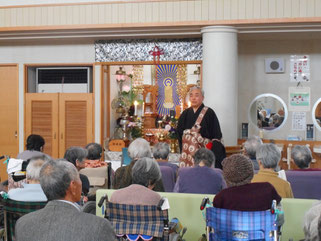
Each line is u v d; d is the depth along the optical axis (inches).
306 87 309.0
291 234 138.0
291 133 311.4
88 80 324.5
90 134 321.1
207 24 269.1
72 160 169.9
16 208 131.6
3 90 331.0
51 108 326.3
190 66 400.5
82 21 284.0
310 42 307.6
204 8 269.6
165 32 288.2
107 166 193.9
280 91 312.2
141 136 334.0
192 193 157.6
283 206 137.9
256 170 181.3
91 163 194.4
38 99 327.3
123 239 119.0
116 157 313.9
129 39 310.8
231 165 120.3
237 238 115.4
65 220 84.5
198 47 301.1
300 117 310.3
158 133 349.1
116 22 279.6
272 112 313.3
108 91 335.3
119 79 372.5
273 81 312.8
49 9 288.5
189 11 271.1
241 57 315.3
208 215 120.4
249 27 272.4
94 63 316.8
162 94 404.5
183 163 231.1
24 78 327.3
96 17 282.2
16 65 327.6
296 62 309.4
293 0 260.4
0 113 331.9
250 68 314.7
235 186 120.1
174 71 402.6
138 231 117.6
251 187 119.4
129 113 367.6
